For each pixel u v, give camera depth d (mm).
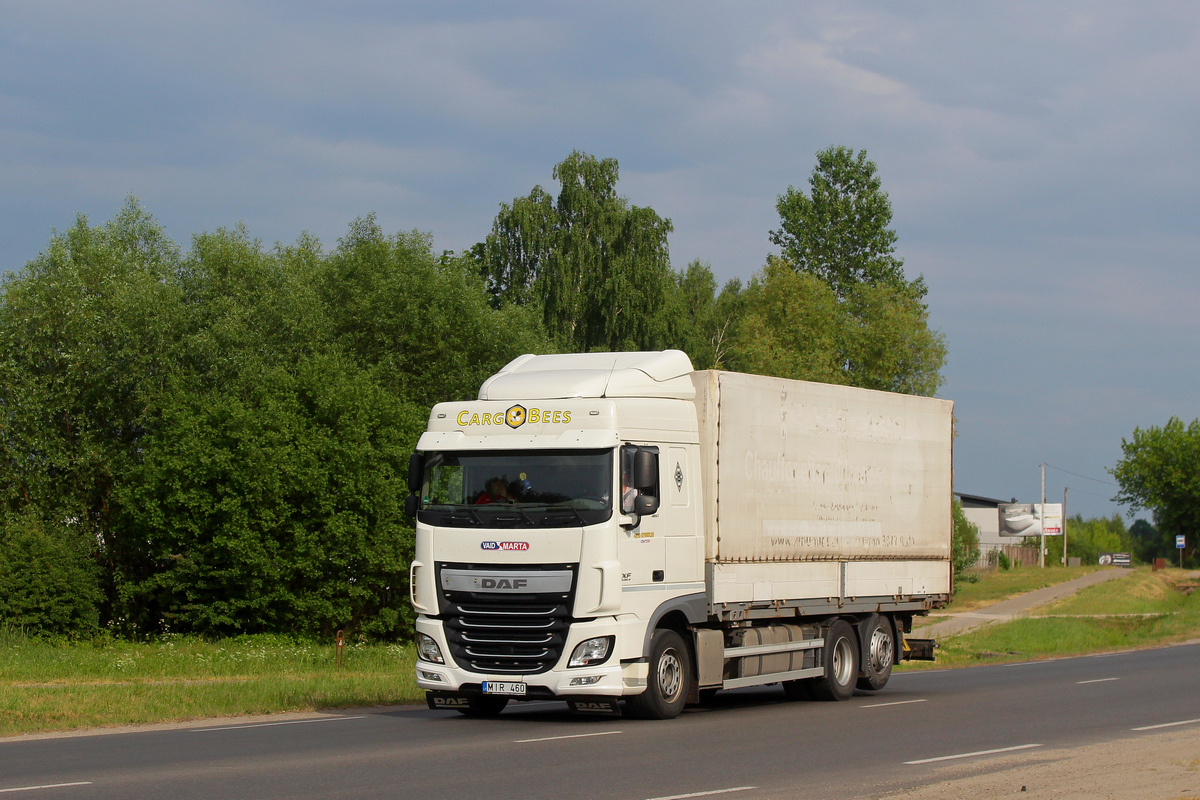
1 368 33469
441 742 12109
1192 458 108062
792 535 16344
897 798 8781
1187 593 72000
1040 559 104375
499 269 54438
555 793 8922
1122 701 17359
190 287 37844
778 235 79062
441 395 37281
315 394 32469
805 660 16812
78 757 11047
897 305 68812
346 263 39312
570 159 55344
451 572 13781
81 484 35031
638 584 13695
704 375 15156
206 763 10531
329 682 19812
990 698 17906
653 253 55062
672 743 12008
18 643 28719
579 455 13594
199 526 31312
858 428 17922
